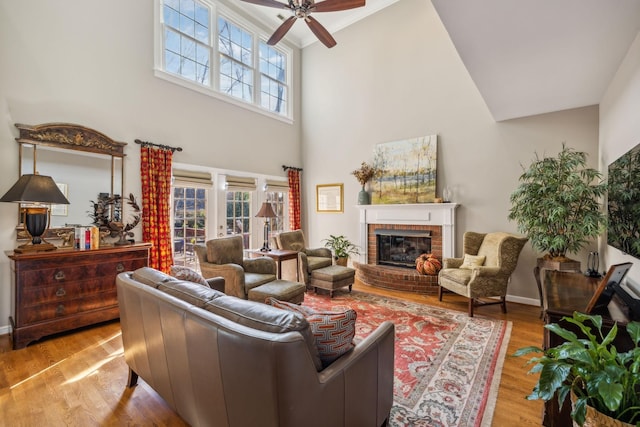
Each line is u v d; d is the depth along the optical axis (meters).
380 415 1.55
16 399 1.92
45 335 2.76
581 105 3.47
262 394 1.03
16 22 3.01
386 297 4.14
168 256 4.10
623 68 2.43
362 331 2.98
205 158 4.68
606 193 2.97
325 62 6.00
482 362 2.38
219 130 4.88
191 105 4.51
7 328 2.93
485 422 1.71
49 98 3.21
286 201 6.11
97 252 3.01
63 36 3.31
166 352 1.48
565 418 1.62
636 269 2.14
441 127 4.59
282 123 6.00
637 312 1.70
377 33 5.27
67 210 3.30
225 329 1.13
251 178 5.38
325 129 6.00
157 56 4.14
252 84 5.59
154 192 3.99
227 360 1.12
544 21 1.91
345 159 5.70
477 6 1.77
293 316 1.18
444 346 2.65
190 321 1.28
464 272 3.67
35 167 3.10
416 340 2.77
